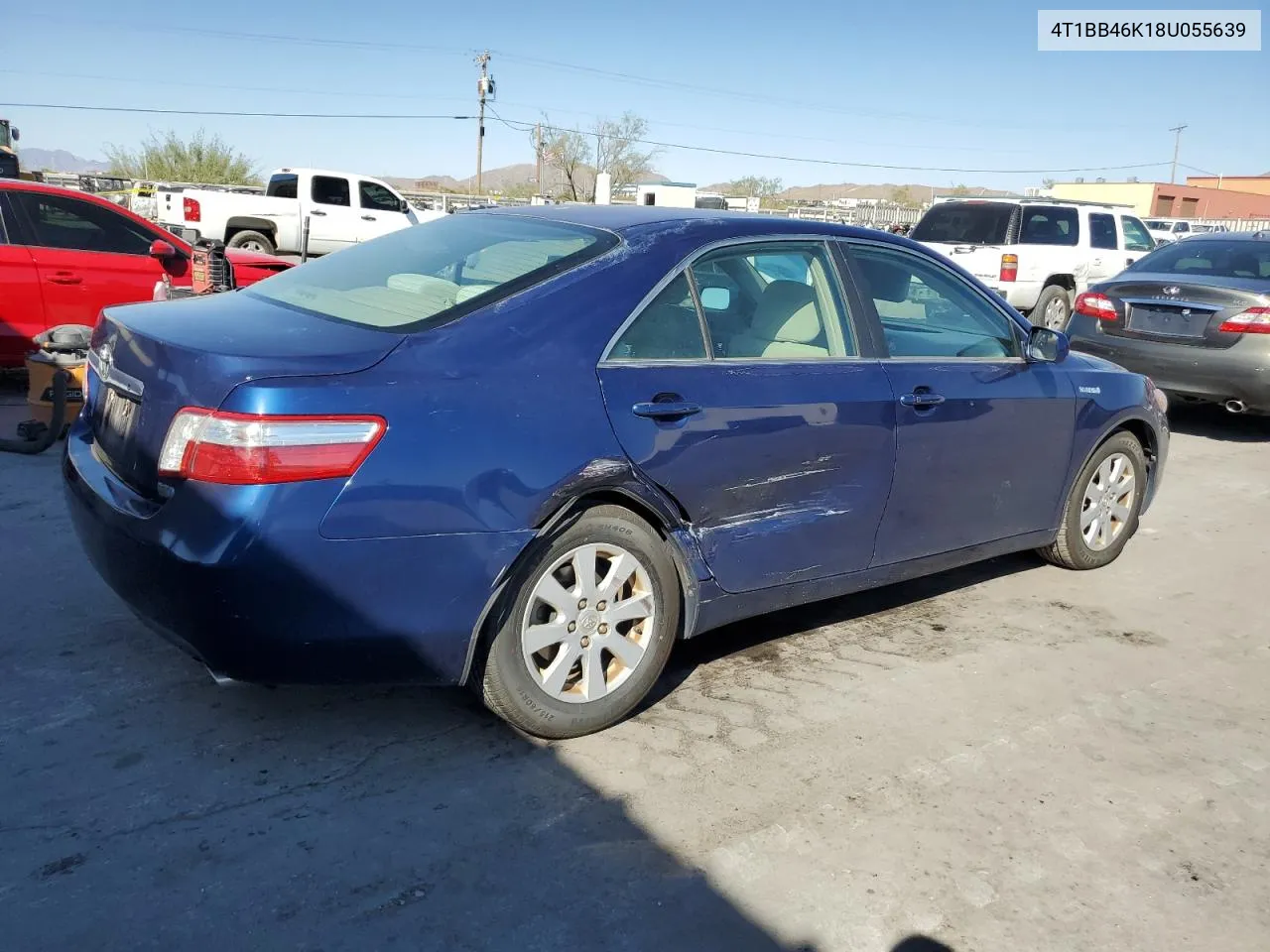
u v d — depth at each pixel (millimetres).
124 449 3154
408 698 3619
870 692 3932
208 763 3148
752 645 4312
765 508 3693
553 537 3191
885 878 2836
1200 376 8516
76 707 3404
